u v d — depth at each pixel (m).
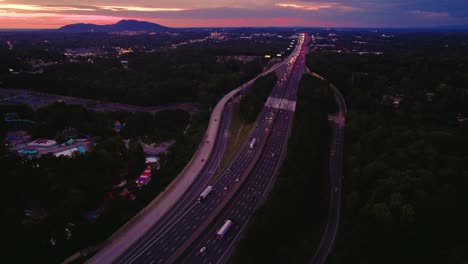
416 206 118.31
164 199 149.25
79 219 139.88
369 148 176.12
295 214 131.25
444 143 155.88
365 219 123.94
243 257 108.44
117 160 184.75
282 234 122.12
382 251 112.12
